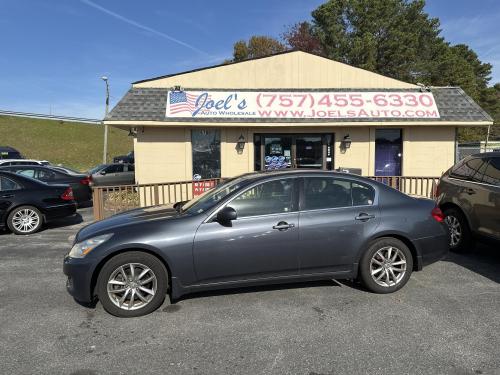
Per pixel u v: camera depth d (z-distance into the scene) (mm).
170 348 3521
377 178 9727
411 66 32094
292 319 4059
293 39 36125
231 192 4512
